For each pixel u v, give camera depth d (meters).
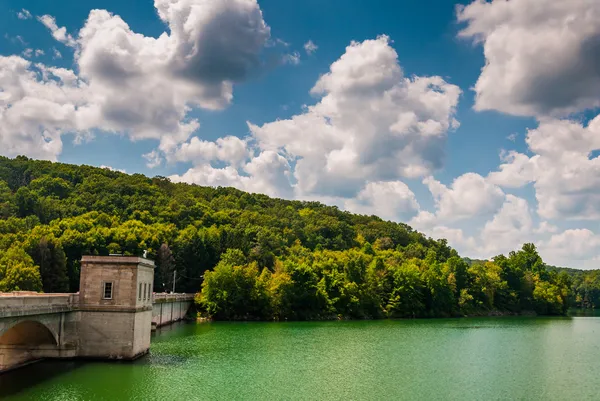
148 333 75.81
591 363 77.81
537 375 67.88
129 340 67.25
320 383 60.50
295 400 52.75
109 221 182.00
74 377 58.34
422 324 146.75
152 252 161.88
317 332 116.94
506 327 141.00
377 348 91.06
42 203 179.50
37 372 60.50
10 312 50.34
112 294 67.56
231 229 197.38
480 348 93.75
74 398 50.12
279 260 178.12
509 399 55.31
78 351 66.69
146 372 61.91
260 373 64.88
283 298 152.12
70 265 139.62
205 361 71.44
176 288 167.62
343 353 83.81
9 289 96.00
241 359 74.69
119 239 160.12
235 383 58.88
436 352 87.44
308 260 183.75
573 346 98.25
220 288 147.50
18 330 61.69
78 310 66.94
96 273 67.75
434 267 198.50
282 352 83.00
